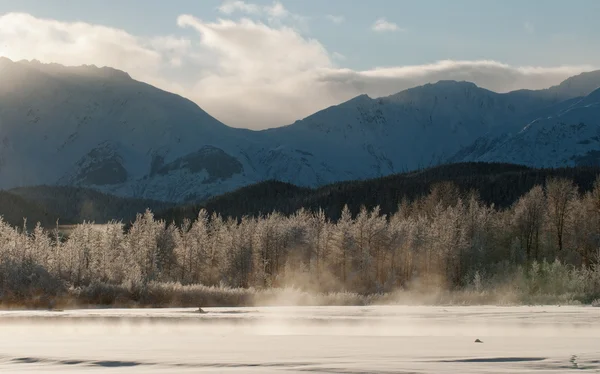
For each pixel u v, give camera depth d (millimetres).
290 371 22125
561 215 118062
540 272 93875
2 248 88688
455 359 25016
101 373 22375
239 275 111688
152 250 117000
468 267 103938
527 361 24328
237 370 22531
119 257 106562
